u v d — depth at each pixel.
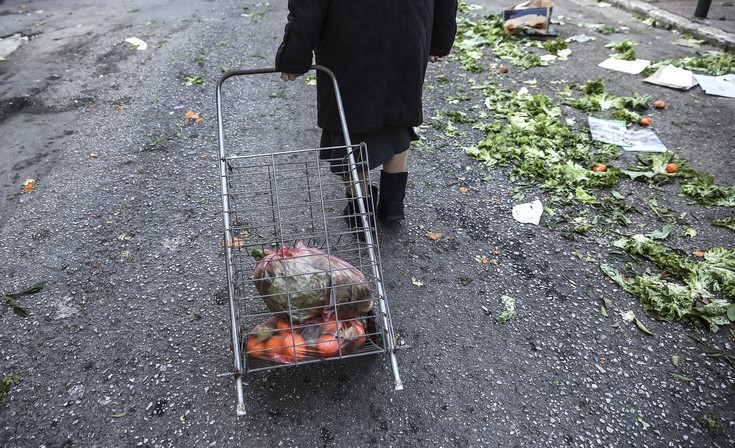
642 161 3.81
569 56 5.82
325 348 2.01
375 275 2.18
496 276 2.82
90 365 2.29
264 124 4.28
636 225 3.20
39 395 2.16
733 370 2.32
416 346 2.40
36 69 5.23
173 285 2.71
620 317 2.57
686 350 2.40
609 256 2.95
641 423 2.10
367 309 2.19
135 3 7.56
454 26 2.62
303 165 3.70
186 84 4.93
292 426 2.05
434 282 2.77
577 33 6.62
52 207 3.29
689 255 2.95
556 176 3.61
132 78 5.05
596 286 2.75
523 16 6.36
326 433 2.03
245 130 4.19
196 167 3.71
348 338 2.03
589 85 4.92
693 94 4.90
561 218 3.25
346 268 2.15
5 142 3.99
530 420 2.10
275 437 2.02
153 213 3.24
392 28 2.27
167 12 7.10
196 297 2.64
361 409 2.12
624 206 3.32
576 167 3.69
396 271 2.83
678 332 2.49
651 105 4.70
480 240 3.07
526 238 3.09
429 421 2.09
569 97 4.85
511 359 2.36
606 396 2.20
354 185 2.38
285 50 2.21
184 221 3.17
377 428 2.06
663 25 6.82
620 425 2.09
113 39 6.06
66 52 5.68
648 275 2.80
